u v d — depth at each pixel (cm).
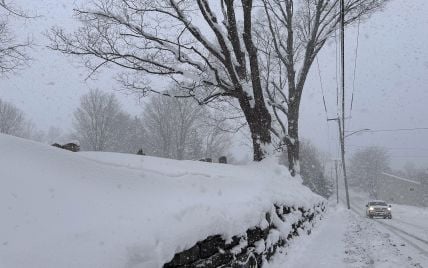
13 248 280
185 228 424
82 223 338
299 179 1797
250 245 657
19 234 295
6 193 323
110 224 355
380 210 3309
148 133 5647
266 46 2456
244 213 612
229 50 1441
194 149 5312
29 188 342
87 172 417
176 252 402
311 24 2456
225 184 699
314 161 7812
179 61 1508
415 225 2380
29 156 379
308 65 2292
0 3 1445
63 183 376
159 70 1559
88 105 5231
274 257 816
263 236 729
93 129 5209
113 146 5325
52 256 289
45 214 327
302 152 7006
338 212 3647
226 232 524
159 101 5369
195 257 448
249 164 1354
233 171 917
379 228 2019
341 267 851
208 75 1543
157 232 380
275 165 1353
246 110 1475
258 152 1440
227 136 5466
